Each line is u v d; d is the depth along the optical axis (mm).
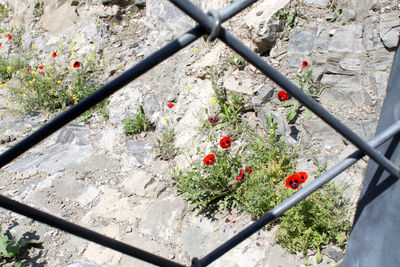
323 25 4203
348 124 3543
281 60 4195
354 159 943
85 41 6379
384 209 938
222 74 4395
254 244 3100
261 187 3301
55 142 5070
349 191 3111
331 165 3357
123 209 3846
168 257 3291
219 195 3596
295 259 2908
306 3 4391
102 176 4289
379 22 3883
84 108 691
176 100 4875
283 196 3219
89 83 5895
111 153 4578
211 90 4469
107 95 696
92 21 6488
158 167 4254
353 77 3777
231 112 4230
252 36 4355
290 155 3613
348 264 1032
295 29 4270
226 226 3369
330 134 3576
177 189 3943
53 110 5867
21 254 3508
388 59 3678
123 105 5062
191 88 4715
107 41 6211
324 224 2928
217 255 955
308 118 3680
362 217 1013
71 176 4332
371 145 867
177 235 3473
